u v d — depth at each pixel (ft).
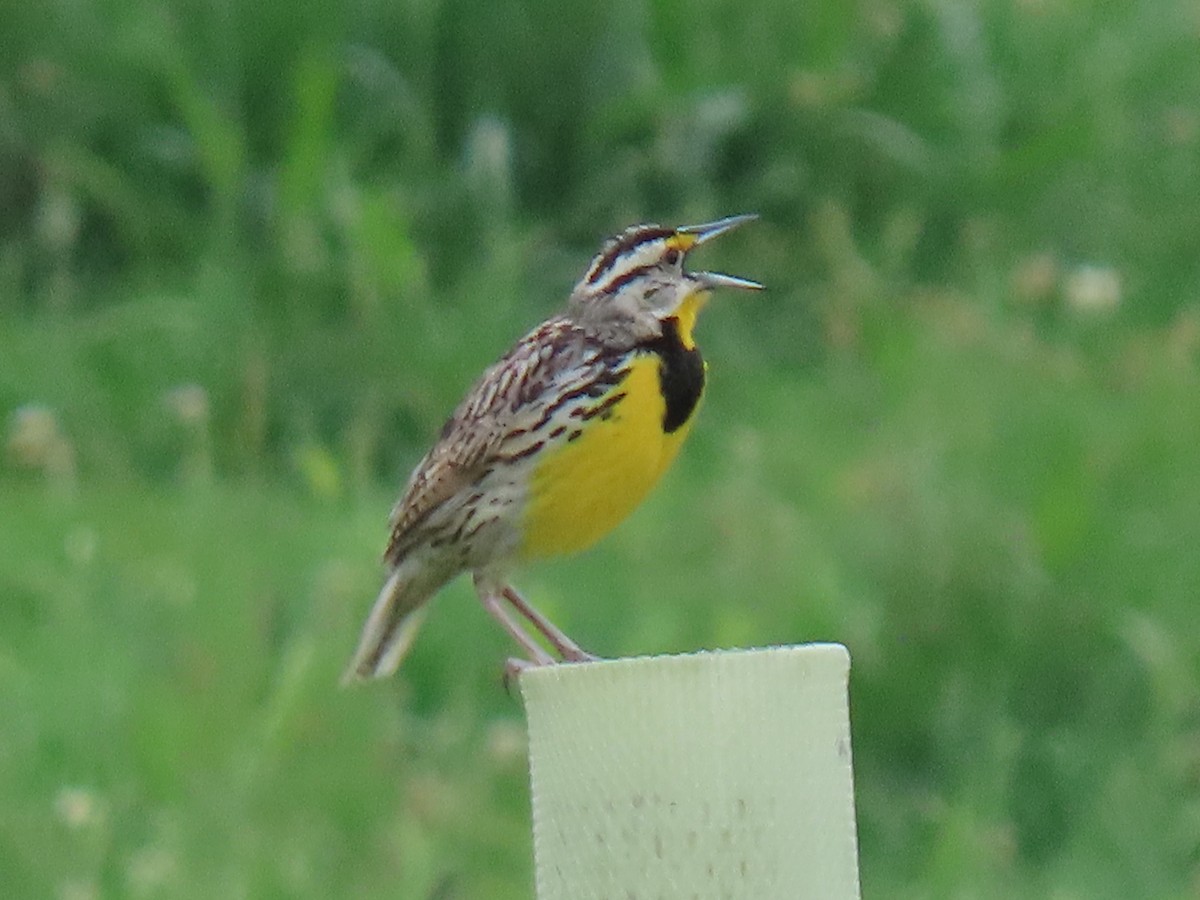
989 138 50.78
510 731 35.24
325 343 43.88
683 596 37.86
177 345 43.93
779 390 45.01
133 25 49.21
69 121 48.73
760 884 15.80
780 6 50.21
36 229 48.26
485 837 33.06
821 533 38.52
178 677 34.58
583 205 48.26
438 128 49.49
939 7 51.42
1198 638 36.94
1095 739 35.81
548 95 49.08
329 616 35.47
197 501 39.11
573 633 37.19
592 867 15.97
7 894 31.09
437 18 49.34
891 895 33.37
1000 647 36.68
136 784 33.30
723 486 40.55
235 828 32.19
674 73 49.34
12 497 41.29
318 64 46.62
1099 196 51.11
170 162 48.24
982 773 34.83
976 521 37.32
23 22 49.47
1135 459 39.68
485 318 44.27
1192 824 34.09
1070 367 43.50
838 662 16.10
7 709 34.06
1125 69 53.57
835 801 16.05
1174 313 48.85
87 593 36.55
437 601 37.01
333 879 31.78
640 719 15.92
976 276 48.11
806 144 49.42
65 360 44.24
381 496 41.34
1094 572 37.27
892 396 42.91
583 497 26.03
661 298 26.17
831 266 47.75
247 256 46.06
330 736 33.81
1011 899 33.22
